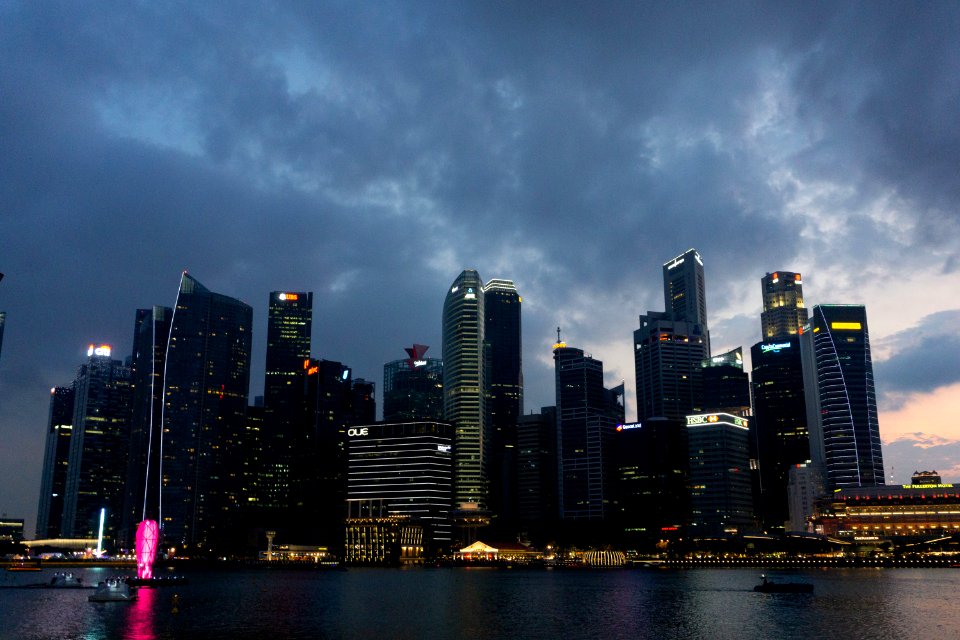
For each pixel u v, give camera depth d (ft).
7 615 558.56
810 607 633.20
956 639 432.66
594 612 596.70
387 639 435.12
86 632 464.24
